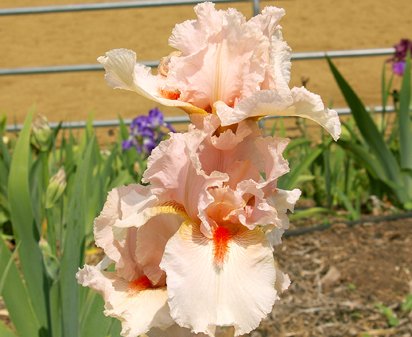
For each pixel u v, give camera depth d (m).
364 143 6.47
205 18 1.84
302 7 19.53
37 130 4.32
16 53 16.73
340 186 6.34
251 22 1.78
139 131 5.84
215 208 1.80
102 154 6.53
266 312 1.67
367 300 4.70
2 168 5.25
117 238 1.91
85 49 16.88
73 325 2.84
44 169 4.50
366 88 13.84
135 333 1.77
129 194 1.97
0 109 13.55
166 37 17.61
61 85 14.80
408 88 6.01
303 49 16.38
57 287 3.08
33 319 3.08
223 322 1.65
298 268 5.07
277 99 1.67
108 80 1.84
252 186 1.77
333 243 5.38
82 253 3.26
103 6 7.41
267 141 1.80
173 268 1.70
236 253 1.74
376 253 5.21
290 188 5.33
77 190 2.94
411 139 6.08
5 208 5.32
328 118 1.70
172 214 1.87
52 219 4.08
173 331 1.86
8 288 3.02
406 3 19.47
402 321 4.49
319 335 4.39
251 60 1.79
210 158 1.82
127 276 1.94
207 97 1.83
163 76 1.93
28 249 3.16
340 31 17.55
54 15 19.42
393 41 16.70
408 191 6.06
